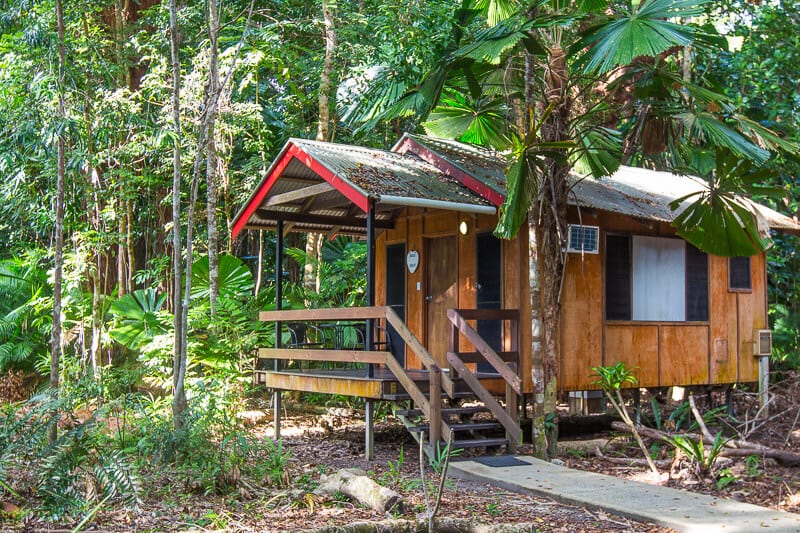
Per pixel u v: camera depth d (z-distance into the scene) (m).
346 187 9.49
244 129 15.17
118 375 13.68
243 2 16.25
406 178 10.11
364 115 13.44
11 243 18.12
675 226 10.12
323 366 14.23
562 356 10.17
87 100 10.52
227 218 15.46
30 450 6.23
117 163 14.85
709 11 15.62
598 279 10.61
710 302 11.93
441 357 11.33
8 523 5.43
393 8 13.91
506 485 7.40
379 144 17.25
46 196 14.55
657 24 7.69
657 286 11.31
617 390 9.41
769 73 15.14
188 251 9.22
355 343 13.70
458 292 11.08
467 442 8.71
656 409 10.41
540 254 9.70
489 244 10.56
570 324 10.27
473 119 10.59
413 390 8.73
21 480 6.23
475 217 10.78
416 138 11.51
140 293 14.51
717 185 9.65
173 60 8.88
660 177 13.43
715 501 6.66
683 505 6.51
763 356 12.48
